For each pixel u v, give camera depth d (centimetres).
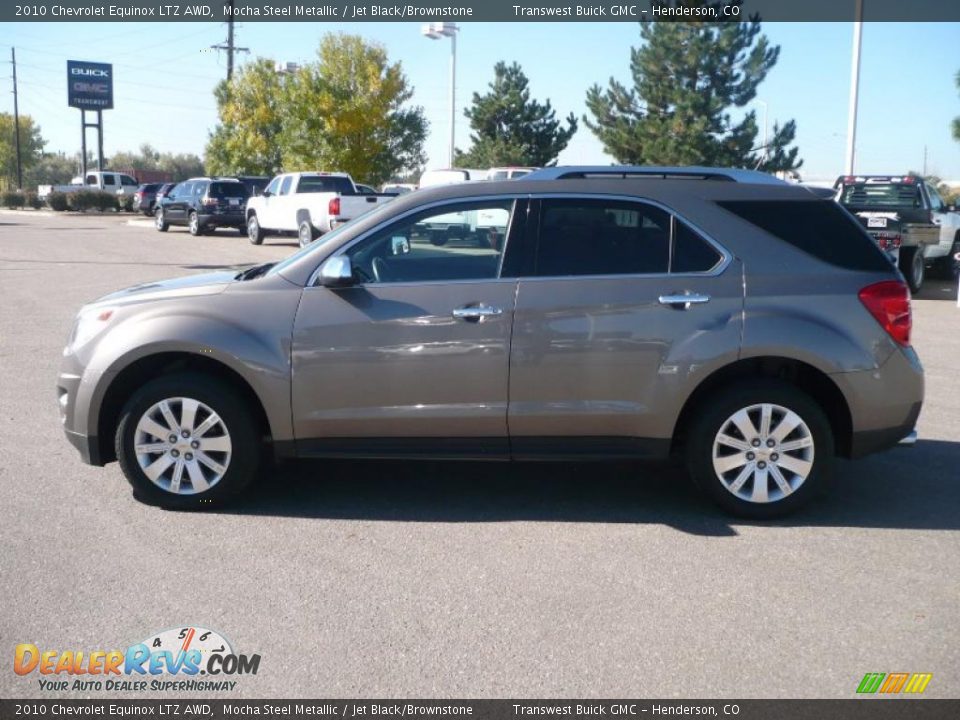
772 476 545
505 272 543
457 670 381
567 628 416
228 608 433
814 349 528
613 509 574
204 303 549
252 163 4716
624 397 538
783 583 464
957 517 561
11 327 1220
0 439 705
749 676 377
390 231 554
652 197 548
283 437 548
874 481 631
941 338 1244
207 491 555
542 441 547
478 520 552
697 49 3119
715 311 531
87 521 540
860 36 2291
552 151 4347
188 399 548
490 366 536
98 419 557
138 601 439
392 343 537
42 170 10956
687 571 478
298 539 518
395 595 448
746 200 548
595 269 541
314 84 3691
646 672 380
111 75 6981
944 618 428
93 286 1658
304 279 550
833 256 543
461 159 4394
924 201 1866
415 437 549
